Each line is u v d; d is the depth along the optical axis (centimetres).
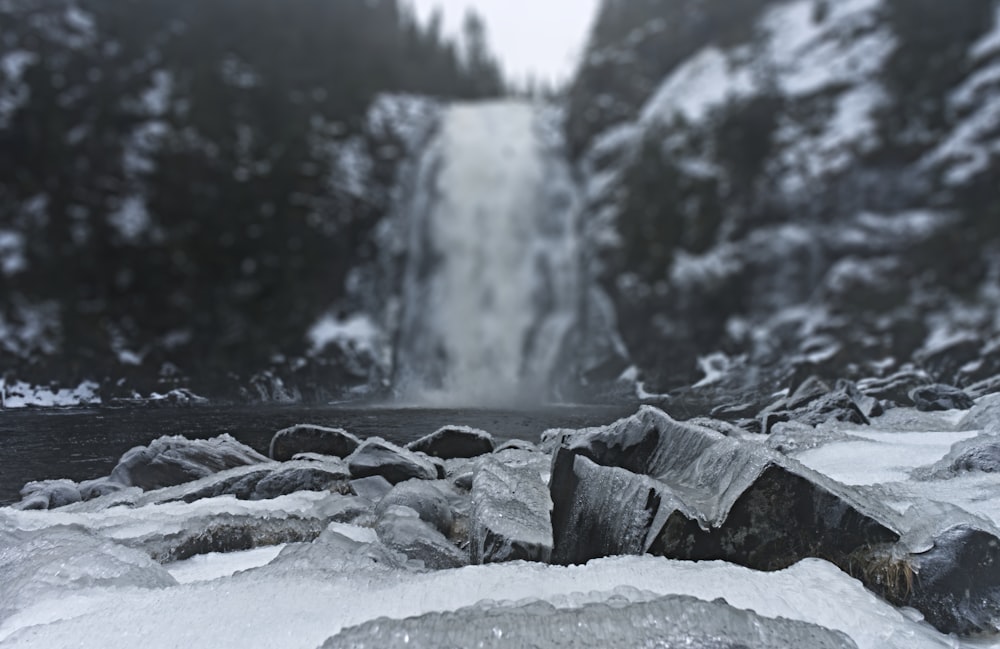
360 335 2450
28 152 2361
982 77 2512
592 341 2430
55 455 379
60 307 2127
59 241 2291
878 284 2256
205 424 455
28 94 2430
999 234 2236
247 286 2542
